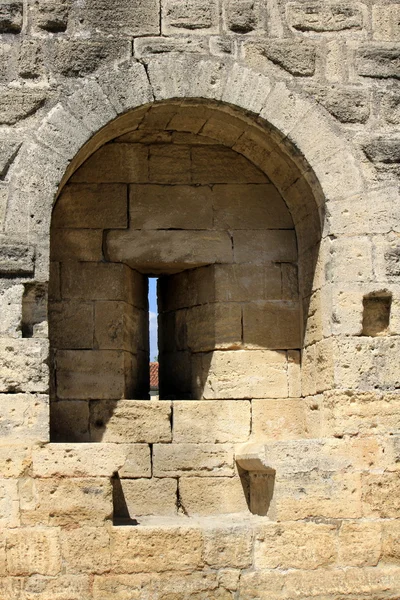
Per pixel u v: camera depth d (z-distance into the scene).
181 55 10.76
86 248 11.62
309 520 10.18
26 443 9.86
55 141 10.41
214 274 11.80
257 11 10.98
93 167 11.76
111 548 9.84
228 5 10.94
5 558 9.70
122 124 11.09
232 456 11.45
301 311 11.78
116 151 11.82
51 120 10.45
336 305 10.62
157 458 11.36
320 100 10.95
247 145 11.73
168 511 11.27
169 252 11.77
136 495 11.24
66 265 11.56
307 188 11.23
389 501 10.33
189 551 9.95
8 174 10.29
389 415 10.49
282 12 11.05
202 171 11.95
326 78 11.02
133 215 11.76
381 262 10.74
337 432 10.39
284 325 11.80
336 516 10.23
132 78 10.64
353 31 11.14
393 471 10.39
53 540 9.76
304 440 10.31
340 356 10.52
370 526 10.24
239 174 12.00
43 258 10.20
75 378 11.37
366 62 11.10
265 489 10.77
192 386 12.05
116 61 10.66
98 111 10.54
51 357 11.34
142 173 11.84
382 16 11.22
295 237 11.99
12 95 10.44
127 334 11.73
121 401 11.39
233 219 11.92
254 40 10.92
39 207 10.27
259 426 11.56
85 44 10.63
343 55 11.07
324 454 10.31
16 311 10.05
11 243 10.13
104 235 11.69
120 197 11.77
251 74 10.86
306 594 10.05
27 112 10.43
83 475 9.89
